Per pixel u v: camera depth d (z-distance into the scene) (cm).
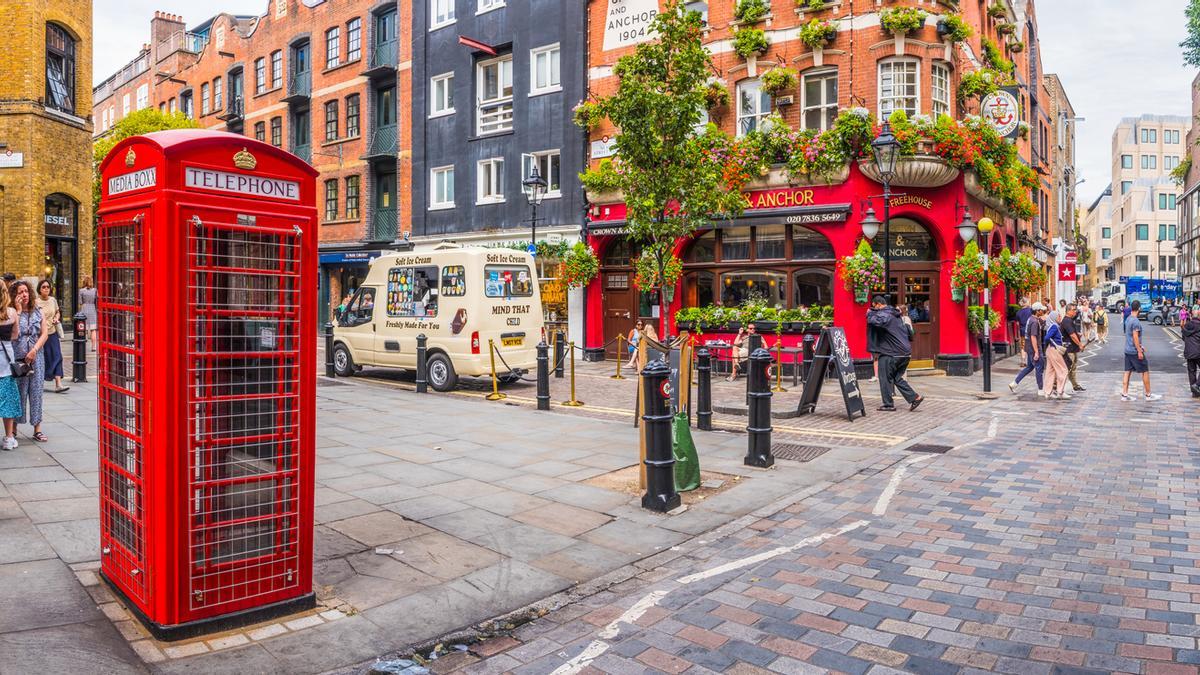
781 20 1905
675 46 1016
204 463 397
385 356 1572
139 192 398
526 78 2381
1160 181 10294
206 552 402
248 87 3475
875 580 506
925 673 380
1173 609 455
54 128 2194
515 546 567
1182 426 1101
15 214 2109
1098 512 661
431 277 1489
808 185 1816
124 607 428
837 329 1199
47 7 2166
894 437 1023
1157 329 4769
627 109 959
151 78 4412
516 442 948
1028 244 2850
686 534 603
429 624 434
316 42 3112
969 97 1938
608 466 823
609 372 1867
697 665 389
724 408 1234
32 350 821
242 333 406
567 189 2283
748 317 1834
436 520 624
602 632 429
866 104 1797
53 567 480
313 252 430
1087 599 471
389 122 2877
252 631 412
